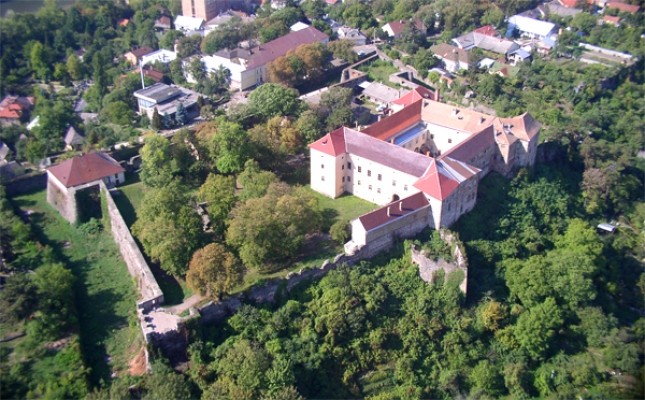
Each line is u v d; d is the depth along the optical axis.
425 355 138.12
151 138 183.88
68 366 128.88
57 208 182.88
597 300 158.75
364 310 138.12
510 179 181.62
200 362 128.12
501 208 172.25
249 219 144.75
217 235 156.75
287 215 147.88
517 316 145.50
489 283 150.75
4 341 135.38
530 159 186.50
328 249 152.25
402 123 187.62
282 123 197.00
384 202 168.00
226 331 134.88
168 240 141.75
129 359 132.50
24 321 138.62
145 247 149.38
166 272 147.62
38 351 132.00
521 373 135.50
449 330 141.50
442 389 132.62
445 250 149.00
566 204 182.25
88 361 132.62
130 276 155.75
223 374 123.94
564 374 137.50
